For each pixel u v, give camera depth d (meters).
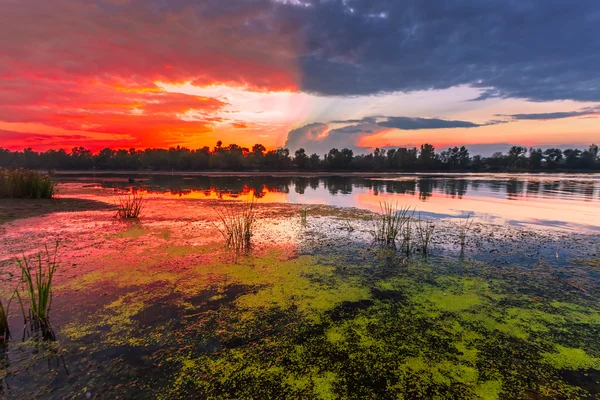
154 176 40.28
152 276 4.94
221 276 4.98
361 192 19.66
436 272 5.32
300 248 6.60
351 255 6.17
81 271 5.11
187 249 6.41
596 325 3.68
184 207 12.26
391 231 7.54
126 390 2.56
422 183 28.39
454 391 2.62
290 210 11.73
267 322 3.64
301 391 2.60
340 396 2.55
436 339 3.36
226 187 23.30
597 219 10.16
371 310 3.97
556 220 9.97
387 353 3.11
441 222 9.59
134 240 7.05
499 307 4.09
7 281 4.63
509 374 2.84
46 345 3.12
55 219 9.38
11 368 2.78
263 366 2.88
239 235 7.44
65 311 3.80
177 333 3.38
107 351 3.05
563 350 3.20
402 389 2.63
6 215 9.80
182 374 2.76
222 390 2.59
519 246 6.91
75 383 2.62
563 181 31.02
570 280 5.00
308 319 3.72
